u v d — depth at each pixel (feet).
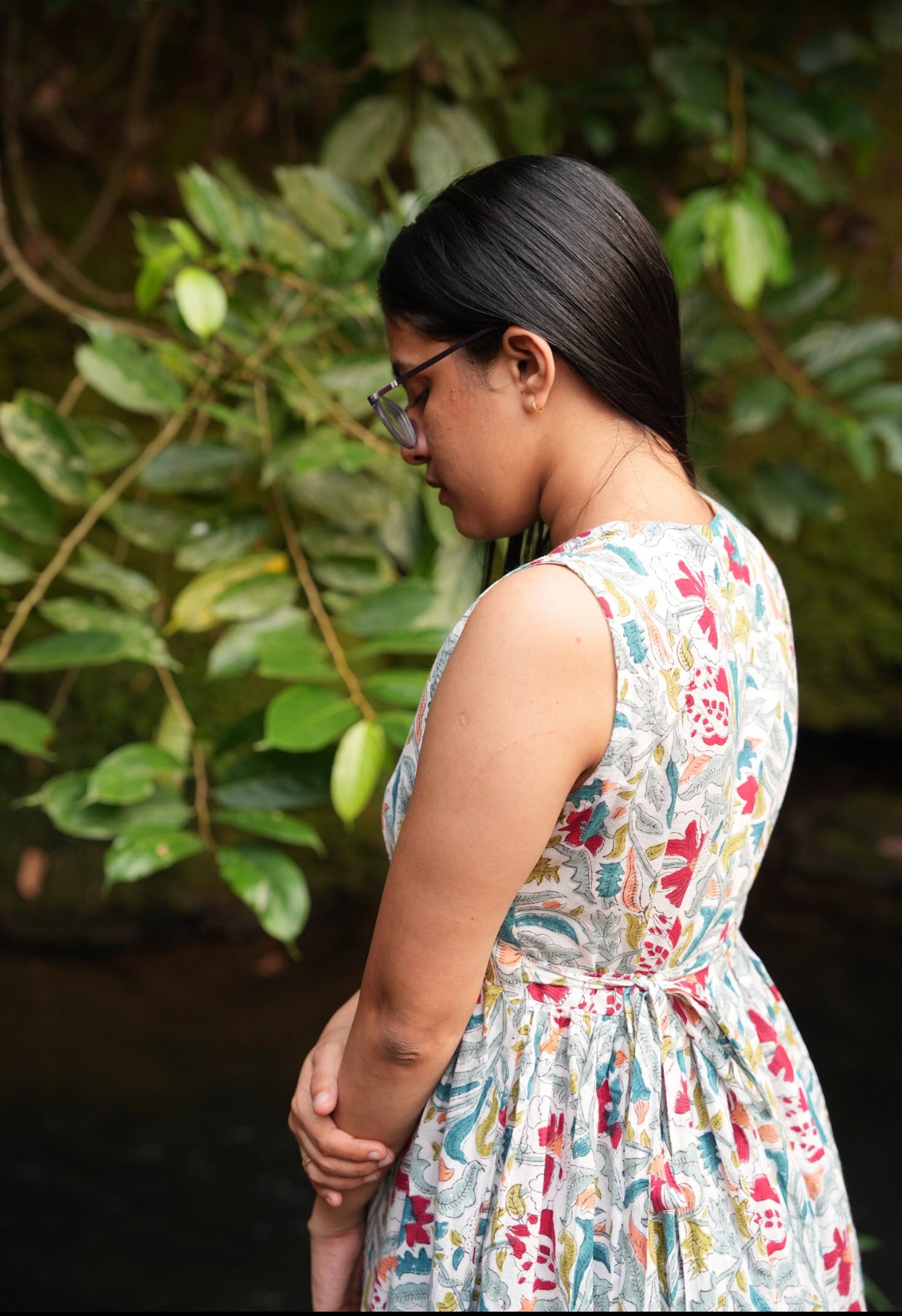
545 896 2.98
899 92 11.18
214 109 10.08
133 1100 9.24
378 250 5.36
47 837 10.80
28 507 5.10
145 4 8.88
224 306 4.78
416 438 3.21
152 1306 7.47
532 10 10.38
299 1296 7.62
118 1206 8.28
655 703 2.76
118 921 10.96
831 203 10.48
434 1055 3.03
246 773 4.92
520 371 2.95
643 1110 3.05
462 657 2.75
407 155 9.84
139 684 10.73
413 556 5.56
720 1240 3.09
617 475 2.96
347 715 4.61
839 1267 3.52
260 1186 8.52
